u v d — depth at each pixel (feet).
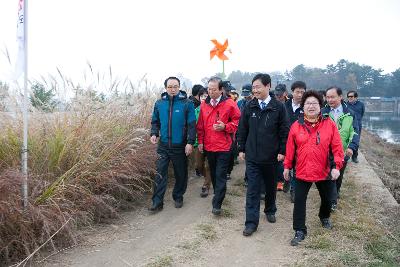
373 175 27.99
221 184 18.60
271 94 16.89
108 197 17.57
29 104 18.53
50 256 14.28
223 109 18.84
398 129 133.80
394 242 16.19
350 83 241.14
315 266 13.75
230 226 17.66
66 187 15.90
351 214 18.98
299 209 15.85
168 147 19.57
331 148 15.71
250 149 16.90
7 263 13.33
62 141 17.43
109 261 14.17
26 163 14.98
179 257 14.49
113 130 20.62
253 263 14.21
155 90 27.86
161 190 19.58
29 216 13.83
